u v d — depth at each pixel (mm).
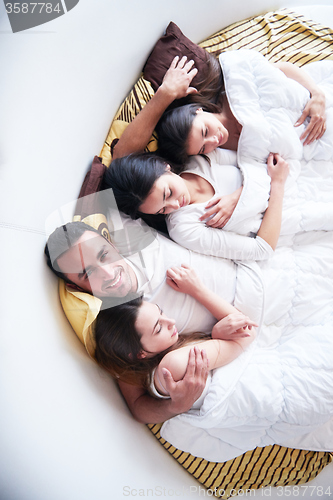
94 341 956
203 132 1088
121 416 986
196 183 1127
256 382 945
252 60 1161
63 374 855
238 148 1143
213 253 1062
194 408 968
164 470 1006
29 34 860
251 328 1002
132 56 1154
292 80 1149
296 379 951
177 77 1124
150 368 974
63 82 947
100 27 1019
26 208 854
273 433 988
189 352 911
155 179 1010
